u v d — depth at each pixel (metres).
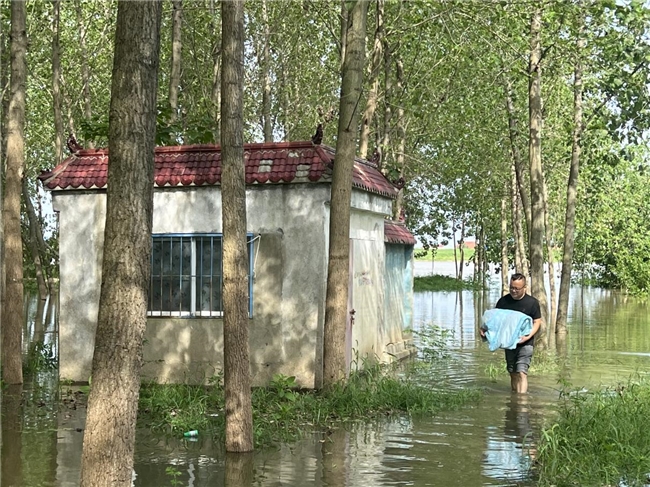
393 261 18.19
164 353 13.63
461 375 15.08
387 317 17.39
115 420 5.70
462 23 17.27
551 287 31.22
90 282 13.94
